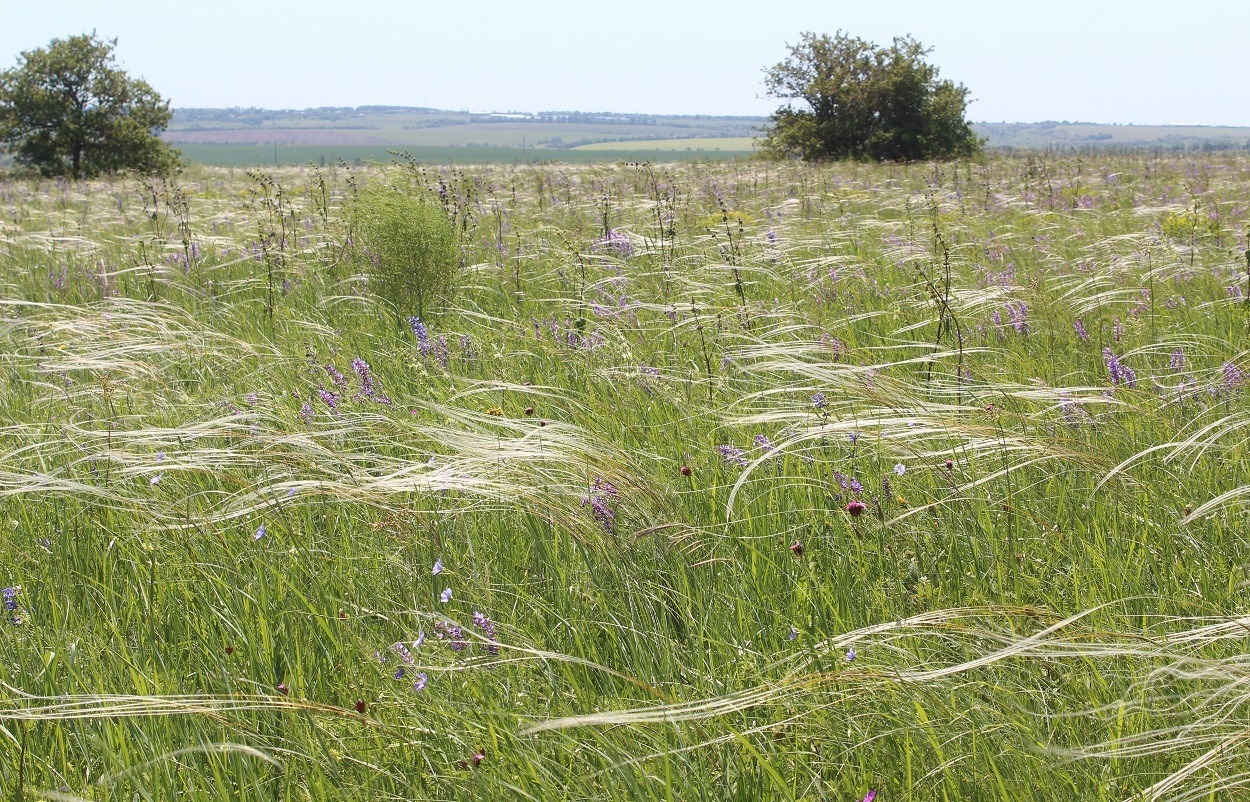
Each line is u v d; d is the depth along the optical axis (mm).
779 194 17953
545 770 2324
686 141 198125
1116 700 2520
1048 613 2652
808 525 3621
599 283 7727
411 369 5789
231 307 7941
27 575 3527
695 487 3945
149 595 3307
